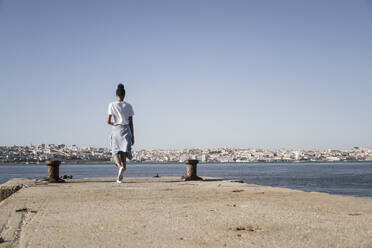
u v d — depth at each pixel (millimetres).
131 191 7363
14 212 4770
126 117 9555
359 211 4773
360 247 3023
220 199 6043
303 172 118312
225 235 3473
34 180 10289
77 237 3402
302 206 5211
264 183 60781
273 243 3170
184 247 3059
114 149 9531
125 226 3891
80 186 8648
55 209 5023
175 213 4676
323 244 3121
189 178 10883
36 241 3252
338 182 63438
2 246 3082
